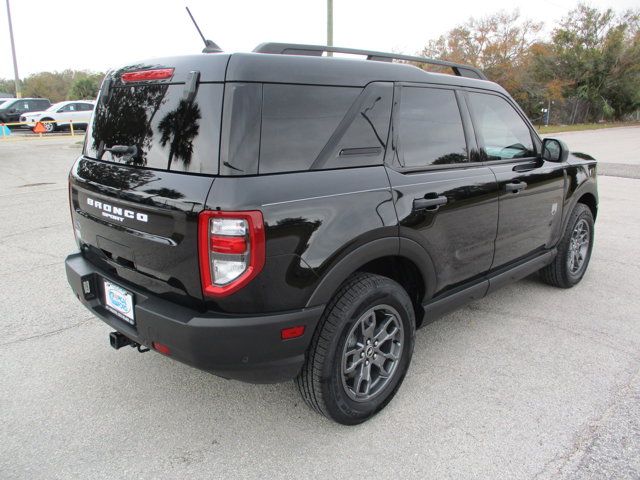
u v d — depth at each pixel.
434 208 2.79
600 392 2.96
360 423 2.67
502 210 3.37
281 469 2.36
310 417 2.75
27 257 5.36
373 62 2.66
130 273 2.51
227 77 2.13
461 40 34.94
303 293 2.24
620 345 3.53
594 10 40.16
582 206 4.44
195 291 2.18
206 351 2.16
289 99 2.26
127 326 2.55
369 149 2.56
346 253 2.35
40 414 2.75
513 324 3.87
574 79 40.19
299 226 2.18
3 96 37.22
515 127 3.67
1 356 3.34
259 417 2.75
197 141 2.16
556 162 3.95
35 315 3.96
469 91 3.27
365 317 2.53
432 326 3.85
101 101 2.83
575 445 2.50
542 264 4.09
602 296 4.42
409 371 3.21
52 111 24.95
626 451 2.45
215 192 2.05
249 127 2.11
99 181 2.58
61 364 3.26
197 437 2.58
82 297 2.82
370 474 2.33
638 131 31.55
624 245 5.94
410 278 2.93
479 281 3.40
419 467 2.37
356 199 2.40
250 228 2.04
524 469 2.34
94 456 2.44
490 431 2.62
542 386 3.03
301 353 2.33
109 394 2.95
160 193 2.21
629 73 40.91
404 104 2.77
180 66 2.31
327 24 15.08
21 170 12.34
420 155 2.85
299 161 2.27
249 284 2.10
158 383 3.07
